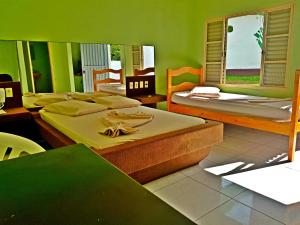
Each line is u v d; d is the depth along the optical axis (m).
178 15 4.29
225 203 1.82
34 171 0.77
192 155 2.39
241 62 3.95
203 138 2.18
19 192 0.65
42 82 3.01
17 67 2.82
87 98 3.33
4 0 2.68
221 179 2.19
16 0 2.75
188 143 2.07
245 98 3.45
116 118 2.30
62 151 0.94
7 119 2.25
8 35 2.75
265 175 2.24
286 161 2.54
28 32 2.88
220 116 3.35
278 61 3.51
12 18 2.75
